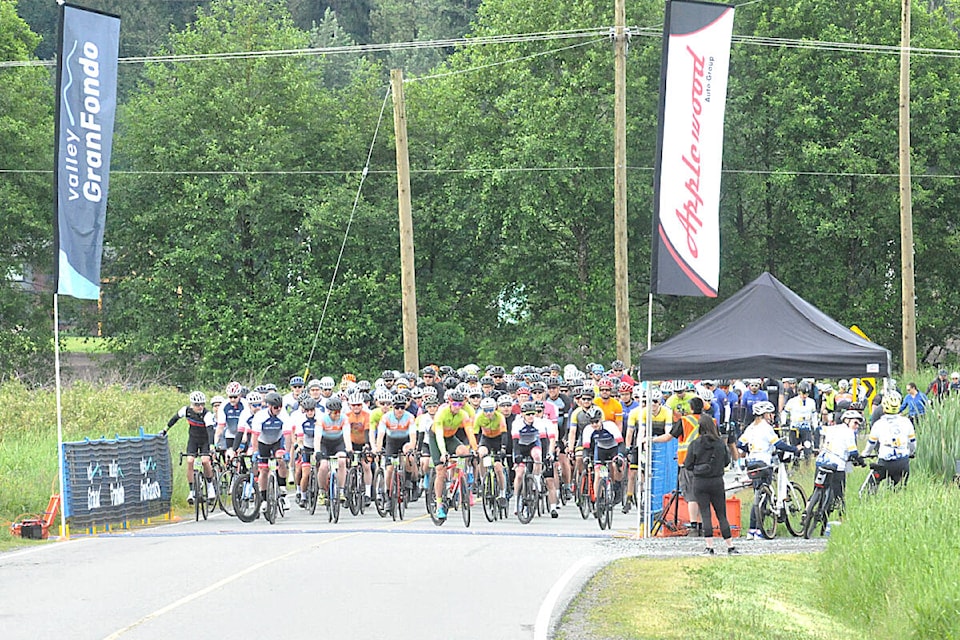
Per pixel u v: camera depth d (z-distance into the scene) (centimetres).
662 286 5425
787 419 8594
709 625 3234
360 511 6581
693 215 5434
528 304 15525
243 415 6406
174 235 15362
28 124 15112
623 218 9950
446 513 5947
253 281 15625
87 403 9706
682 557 4653
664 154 5412
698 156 5434
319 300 14912
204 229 15188
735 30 14650
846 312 14950
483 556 4638
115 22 5875
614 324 14725
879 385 9775
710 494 4850
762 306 6053
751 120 14500
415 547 4953
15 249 15288
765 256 15600
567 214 14138
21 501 6181
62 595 3744
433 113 16488
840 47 14050
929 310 14662
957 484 6328
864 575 3891
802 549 5053
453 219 15288
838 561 4181
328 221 14750
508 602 3553
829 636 3356
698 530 5222
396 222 15562
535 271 15175
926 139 14212
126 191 15588
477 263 16262
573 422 6306
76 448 5922
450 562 4456
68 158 5784
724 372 5769
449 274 16150
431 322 15425
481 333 16162
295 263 15438
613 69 14050
